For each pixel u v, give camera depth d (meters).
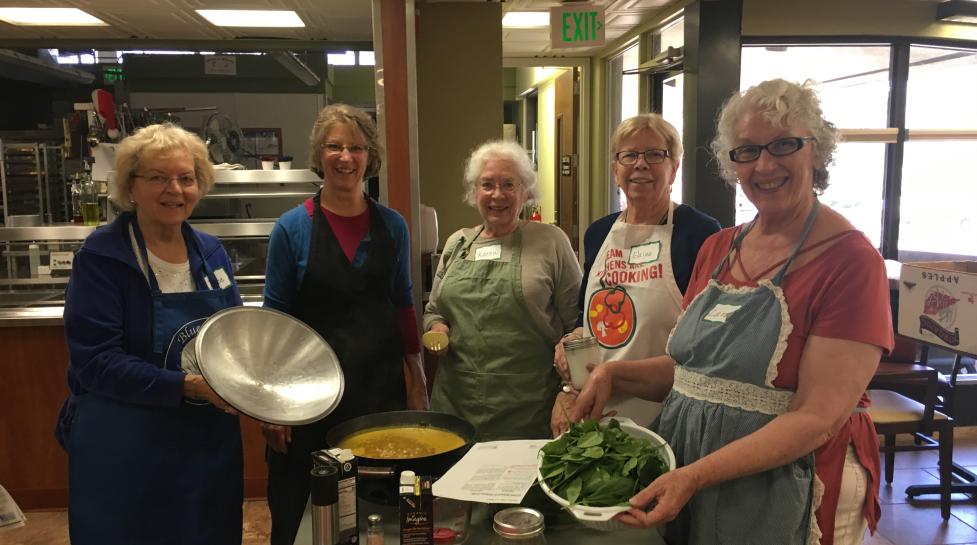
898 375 3.05
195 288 1.70
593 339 1.55
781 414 1.12
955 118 4.25
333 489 1.12
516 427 1.88
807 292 1.12
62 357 2.94
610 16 4.51
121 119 3.22
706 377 1.22
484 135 4.04
